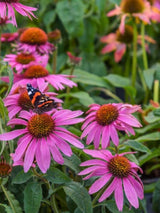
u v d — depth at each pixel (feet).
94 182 2.66
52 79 3.27
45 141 2.64
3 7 2.80
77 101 4.07
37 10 2.89
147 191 3.67
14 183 2.81
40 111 2.70
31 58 3.54
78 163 2.86
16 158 2.59
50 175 2.68
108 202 2.77
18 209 2.75
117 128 2.80
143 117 3.78
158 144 3.86
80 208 2.66
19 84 3.17
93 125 2.85
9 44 4.02
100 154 2.73
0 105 2.81
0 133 2.79
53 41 3.99
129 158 3.01
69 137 2.67
